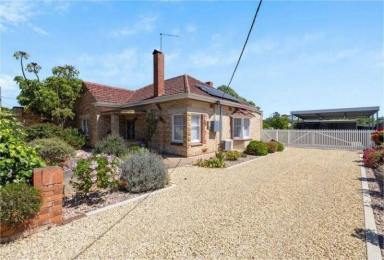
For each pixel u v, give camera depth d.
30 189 3.39
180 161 10.66
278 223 3.90
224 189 6.05
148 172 5.93
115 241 3.31
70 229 3.67
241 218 4.13
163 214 4.34
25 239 3.33
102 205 4.82
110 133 15.51
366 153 10.43
